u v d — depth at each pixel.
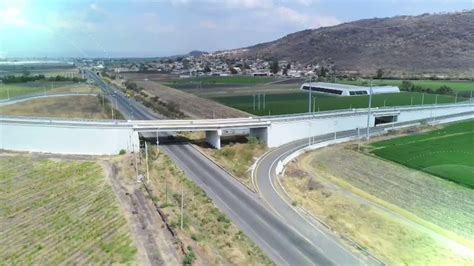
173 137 124.62
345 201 79.19
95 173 87.12
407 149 120.25
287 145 123.19
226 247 59.09
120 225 62.56
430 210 75.75
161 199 73.62
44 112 161.62
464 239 64.38
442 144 126.25
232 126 115.81
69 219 65.44
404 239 64.06
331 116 142.00
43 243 58.16
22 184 80.50
